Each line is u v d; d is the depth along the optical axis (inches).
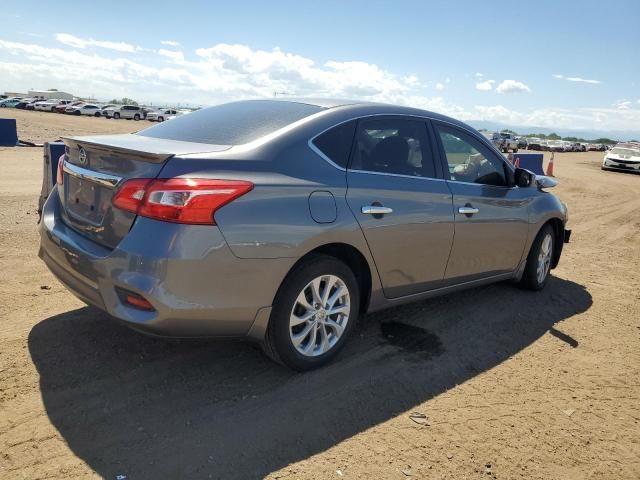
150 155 111.3
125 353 140.6
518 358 157.5
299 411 120.7
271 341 129.4
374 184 142.2
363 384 134.4
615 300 219.0
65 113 2642.7
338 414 121.0
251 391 127.4
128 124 2037.4
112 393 122.2
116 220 116.2
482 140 186.1
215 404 121.0
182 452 104.3
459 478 103.6
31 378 125.3
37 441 104.0
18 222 273.0
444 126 172.1
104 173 121.1
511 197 190.2
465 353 157.3
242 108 154.5
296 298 128.3
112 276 112.4
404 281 155.0
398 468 104.7
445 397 132.4
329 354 140.0
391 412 123.7
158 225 109.7
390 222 143.7
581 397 138.1
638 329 187.8
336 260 134.5
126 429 109.9
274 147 127.7
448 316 184.9
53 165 235.6
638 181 862.5
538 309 199.6
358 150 143.3
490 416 125.6
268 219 118.4
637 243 346.3
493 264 188.9
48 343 142.6
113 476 96.3
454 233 165.5
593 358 161.8
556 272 257.6
